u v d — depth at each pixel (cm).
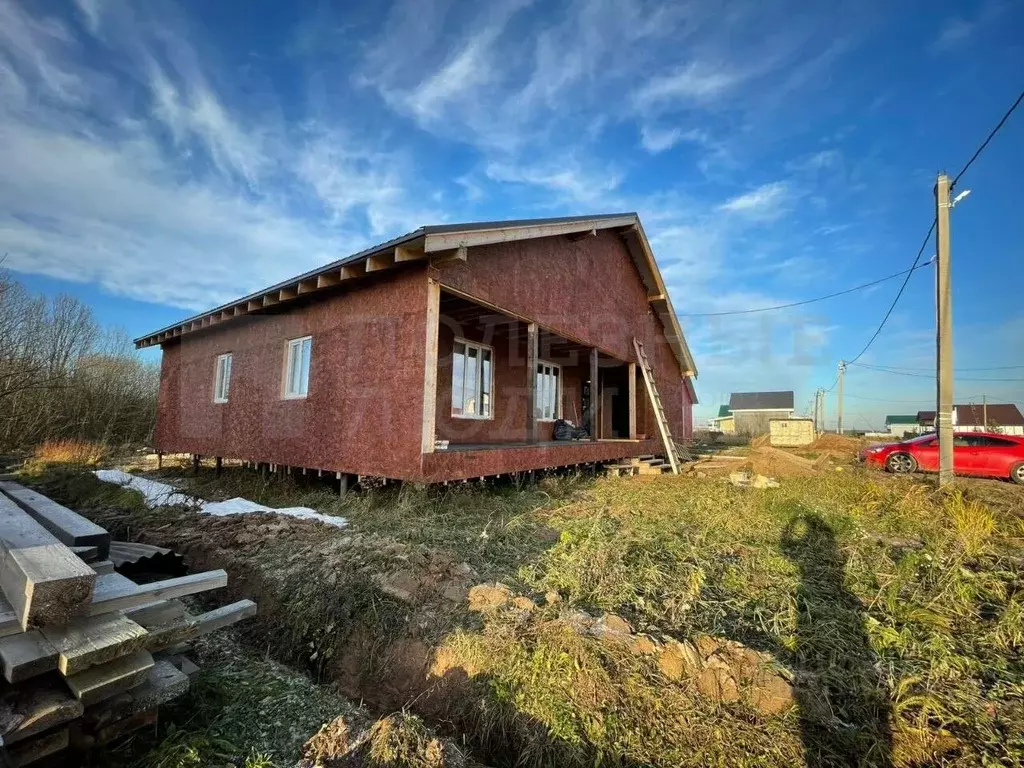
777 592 354
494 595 325
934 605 339
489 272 712
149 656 209
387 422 626
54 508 423
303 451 749
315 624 342
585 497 721
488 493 718
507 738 233
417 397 593
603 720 227
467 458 645
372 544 418
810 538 497
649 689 238
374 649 309
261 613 374
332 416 707
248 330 914
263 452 830
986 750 208
